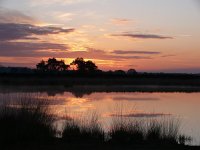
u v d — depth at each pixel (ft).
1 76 228.22
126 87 212.02
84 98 109.40
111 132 40.68
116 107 80.53
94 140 37.63
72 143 35.60
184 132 48.49
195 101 103.76
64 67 277.03
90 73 282.97
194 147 35.78
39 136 36.60
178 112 73.92
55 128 40.88
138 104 91.20
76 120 44.50
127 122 46.50
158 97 120.26
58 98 103.71
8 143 34.12
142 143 36.76
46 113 40.78
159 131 40.16
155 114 68.74
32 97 46.39
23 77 237.66
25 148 32.81
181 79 282.36
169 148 34.78
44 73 259.60
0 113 38.52
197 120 60.64
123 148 34.06
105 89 178.19
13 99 46.57
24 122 37.32
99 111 70.44
